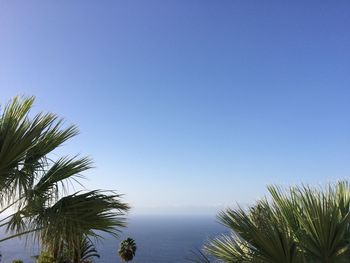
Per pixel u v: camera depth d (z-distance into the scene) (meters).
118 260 97.56
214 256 6.22
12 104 6.45
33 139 6.43
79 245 6.74
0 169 6.17
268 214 5.58
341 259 5.32
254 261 5.31
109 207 6.74
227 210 5.66
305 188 5.77
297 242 5.41
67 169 6.78
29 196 6.36
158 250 138.75
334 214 5.39
